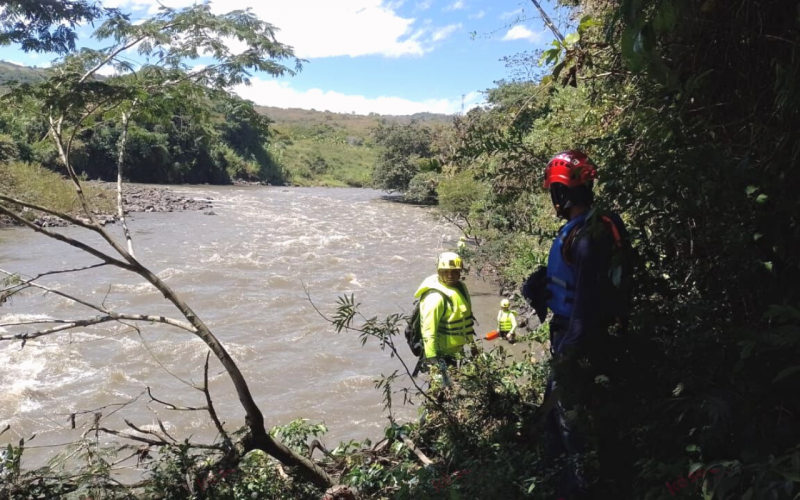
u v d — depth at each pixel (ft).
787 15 7.14
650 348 7.60
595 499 8.10
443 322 14.96
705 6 7.24
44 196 86.33
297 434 13.84
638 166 7.63
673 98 8.23
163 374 37.35
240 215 120.16
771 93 7.41
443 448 12.08
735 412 6.21
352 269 70.33
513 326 31.55
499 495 9.23
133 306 51.29
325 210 137.08
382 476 11.98
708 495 5.39
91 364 37.96
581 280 7.80
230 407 33.24
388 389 13.30
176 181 193.88
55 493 10.52
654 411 7.20
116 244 11.50
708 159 7.00
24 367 36.83
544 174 9.86
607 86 11.08
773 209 6.91
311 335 45.16
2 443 28.25
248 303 53.62
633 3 6.28
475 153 10.54
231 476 11.34
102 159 158.81
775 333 5.98
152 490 10.94
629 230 8.32
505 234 52.21
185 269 65.36
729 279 7.30
